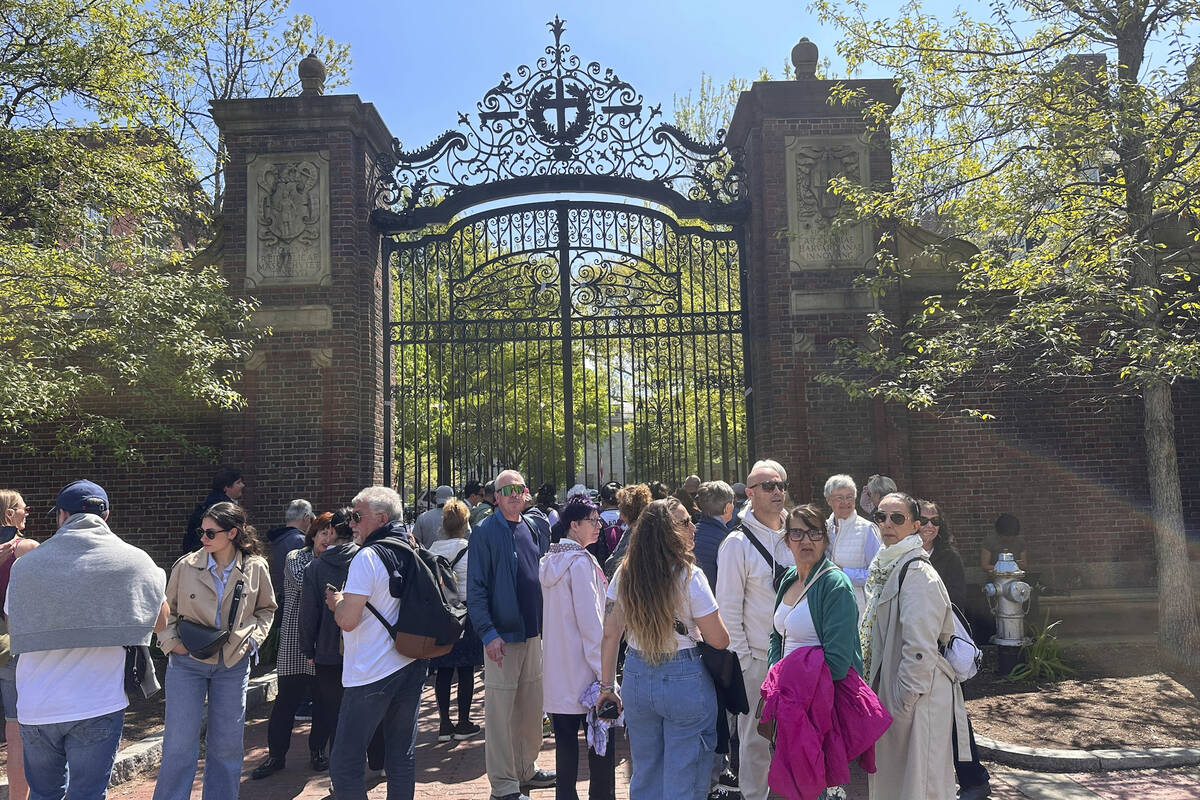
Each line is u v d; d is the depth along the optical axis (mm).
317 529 6574
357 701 4691
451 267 11852
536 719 5707
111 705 4461
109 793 6168
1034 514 11141
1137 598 10438
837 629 3967
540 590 5707
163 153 11797
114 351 9703
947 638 4402
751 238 11602
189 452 11484
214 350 9844
